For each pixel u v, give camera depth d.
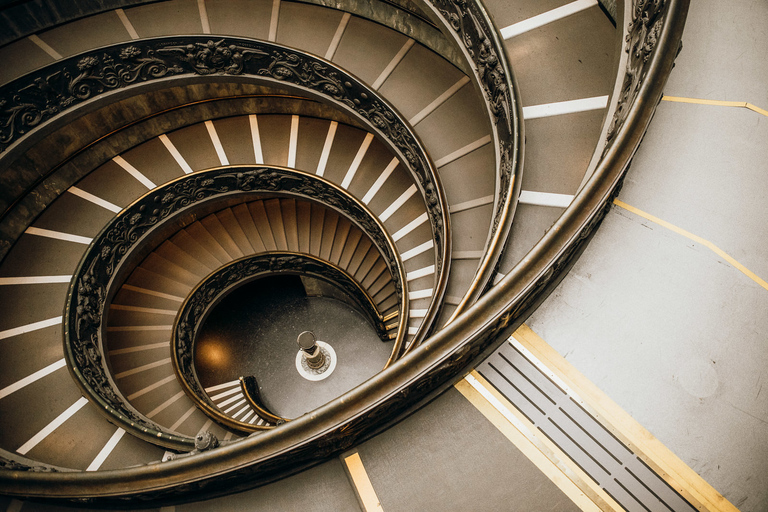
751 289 2.94
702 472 2.72
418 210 9.10
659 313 3.00
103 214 8.99
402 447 3.06
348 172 9.53
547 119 4.80
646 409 2.87
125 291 10.07
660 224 3.19
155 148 9.62
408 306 7.84
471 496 2.81
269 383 11.75
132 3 8.15
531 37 5.18
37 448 6.64
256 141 9.77
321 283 12.29
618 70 3.85
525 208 4.46
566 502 2.75
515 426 2.98
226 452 2.95
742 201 3.13
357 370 11.81
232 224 11.18
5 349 7.82
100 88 7.93
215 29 8.08
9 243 8.54
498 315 2.73
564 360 3.04
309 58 7.43
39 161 8.47
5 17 7.62
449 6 5.51
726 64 3.53
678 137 3.40
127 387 9.12
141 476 3.13
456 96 7.39
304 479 3.13
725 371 2.82
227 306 12.77
